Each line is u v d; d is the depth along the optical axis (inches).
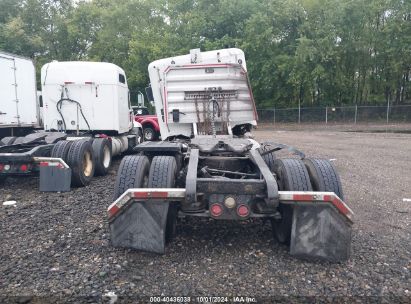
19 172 298.4
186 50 1437.0
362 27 1349.7
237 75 321.1
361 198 284.0
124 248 179.8
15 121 501.0
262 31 1364.4
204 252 176.9
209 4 1501.0
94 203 264.1
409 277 153.4
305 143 712.4
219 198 164.7
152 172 180.1
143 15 1708.9
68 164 313.6
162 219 165.9
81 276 151.6
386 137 842.8
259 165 181.5
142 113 820.6
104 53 1722.4
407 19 1307.8
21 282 146.9
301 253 164.7
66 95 434.0
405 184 336.5
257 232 204.2
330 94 1435.8
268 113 1310.3
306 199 159.8
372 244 189.0
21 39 1619.1
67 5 1836.9
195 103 318.7
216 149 215.9
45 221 222.5
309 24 1321.4
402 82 1411.2
